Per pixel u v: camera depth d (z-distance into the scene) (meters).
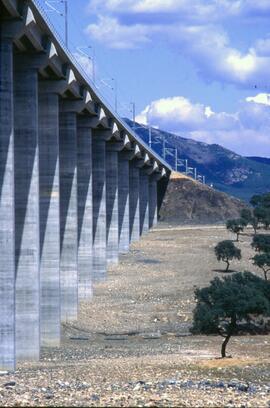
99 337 95.31
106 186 149.00
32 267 78.69
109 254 147.88
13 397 46.38
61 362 75.88
